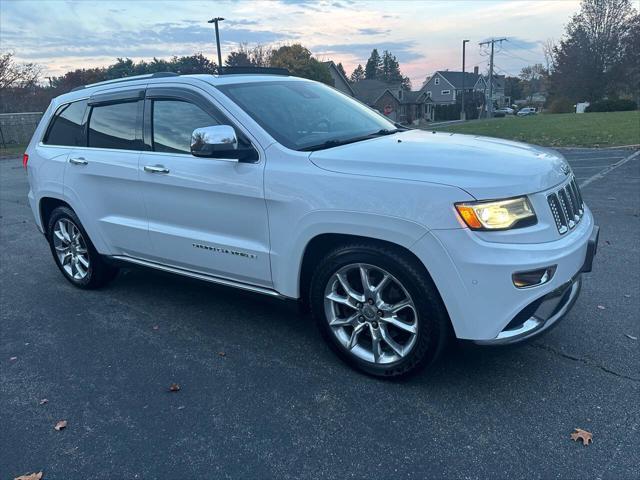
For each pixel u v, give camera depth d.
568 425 2.66
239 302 4.44
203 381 3.24
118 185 4.07
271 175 3.15
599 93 56.88
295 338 3.75
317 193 2.96
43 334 3.99
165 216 3.82
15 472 2.54
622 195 7.78
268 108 3.54
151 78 3.94
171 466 2.53
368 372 3.15
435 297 2.75
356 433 2.69
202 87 3.58
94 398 3.12
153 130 3.84
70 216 4.59
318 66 55.78
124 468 2.53
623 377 3.05
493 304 2.60
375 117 4.25
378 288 2.96
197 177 3.49
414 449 2.55
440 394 2.97
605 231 5.93
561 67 59.47
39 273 5.46
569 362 3.23
